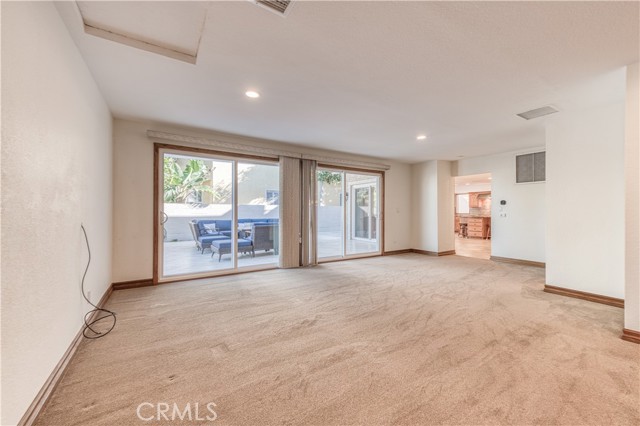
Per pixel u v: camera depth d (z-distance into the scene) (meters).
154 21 1.83
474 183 10.73
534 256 5.30
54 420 1.37
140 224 3.78
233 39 1.96
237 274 4.57
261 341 2.23
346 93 2.86
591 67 2.31
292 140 4.78
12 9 1.20
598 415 1.40
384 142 4.91
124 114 3.47
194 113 3.45
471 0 1.57
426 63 2.27
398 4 1.60
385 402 1.51
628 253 2.27
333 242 6.59
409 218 7.13
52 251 1.61
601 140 3.20
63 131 1.79
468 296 3.42
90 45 2.03
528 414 1.41
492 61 2.23
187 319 2.67
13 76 1.21
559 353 2.03
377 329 2.46
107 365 1.87
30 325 1.36
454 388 1.63
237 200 4.72
